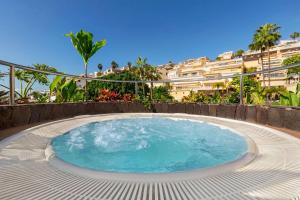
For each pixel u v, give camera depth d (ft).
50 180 6.24
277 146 10.39
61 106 22.07
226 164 7.55
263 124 17.46
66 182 6.12
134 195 5.34
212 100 27.12
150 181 6.21
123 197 5.24
